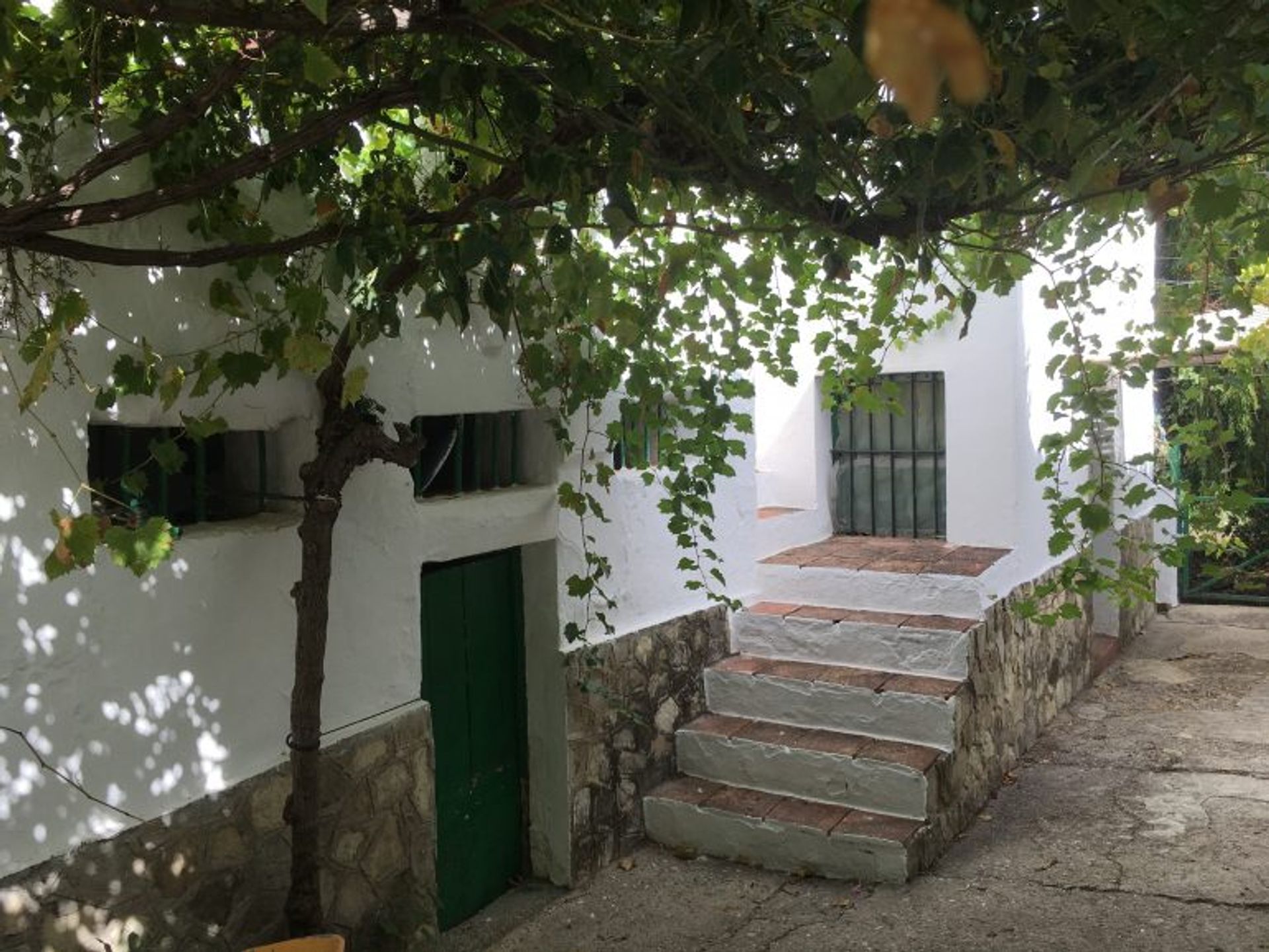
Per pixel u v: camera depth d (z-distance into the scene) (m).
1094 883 5.04
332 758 3.88
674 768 5.96
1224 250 4.67
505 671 5.16
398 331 3.13
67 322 2.55
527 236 2.89
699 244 4.13
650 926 4.79
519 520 4.86
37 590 2.93
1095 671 8.63
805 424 7.71
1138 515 10.18
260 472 3.84
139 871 3.18
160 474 3.49
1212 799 6.00
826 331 6.35
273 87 3.14
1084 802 6.07
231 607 3.51
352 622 4.00
